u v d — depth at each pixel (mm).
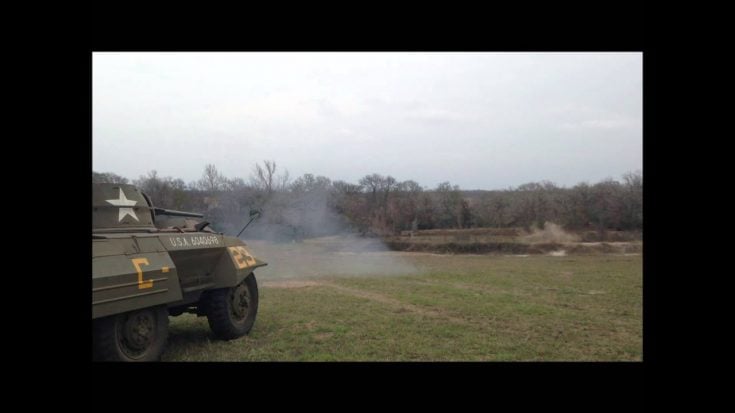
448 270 17484
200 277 7711
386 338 7957
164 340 6715
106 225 6781
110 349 5910
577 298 11508
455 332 8297
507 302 11016
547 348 7410
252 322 8555
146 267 6277
